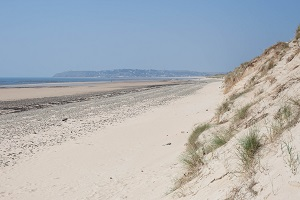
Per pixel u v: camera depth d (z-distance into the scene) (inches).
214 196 184.2
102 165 478.9
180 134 575.8
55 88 3513.8
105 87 3656.5
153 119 863.1
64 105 1555.1
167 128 689.0
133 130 736.3
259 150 188.1
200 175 240.8
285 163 152.8
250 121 277.7
